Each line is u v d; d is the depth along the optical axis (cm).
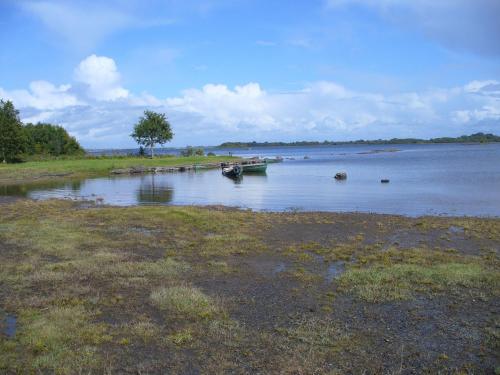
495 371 781
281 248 1698
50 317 1007
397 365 809
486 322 995
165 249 1689
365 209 2917
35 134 10006
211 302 1111
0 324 980
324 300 1135
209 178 5797
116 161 8438
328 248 1700
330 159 11106
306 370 788
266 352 854
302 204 3206
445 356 838
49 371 787
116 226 2141
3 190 4434
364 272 1336
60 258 1530
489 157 9794
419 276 1301
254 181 5250
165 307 1078
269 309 1076
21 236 1869
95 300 1119
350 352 855
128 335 927
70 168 6769
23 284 1245
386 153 15075
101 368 798
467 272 1318
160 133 10056
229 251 1644
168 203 3400
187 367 801
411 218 2419
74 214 2528
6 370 788
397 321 1003
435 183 4444
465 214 2658
